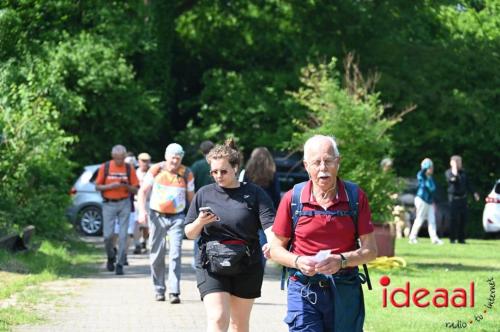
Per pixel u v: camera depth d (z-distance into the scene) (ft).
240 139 301.84
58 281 127.13
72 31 275.59
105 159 279.90
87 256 167.43
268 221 71.20
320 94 157.79
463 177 228.22
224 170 71.97
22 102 191.01
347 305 59.21
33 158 180.14
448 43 317.83
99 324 92.89
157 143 309.83
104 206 143.23
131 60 295.28
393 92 305.32
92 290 118.83
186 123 324.60
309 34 322.14
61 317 96.43
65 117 245.45
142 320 96.02
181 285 127.13
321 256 57.41
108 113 273.75
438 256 177.06
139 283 128.36
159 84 300.81
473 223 314.14
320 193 59.82
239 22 326.44
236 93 303.89
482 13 331.98
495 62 314.76
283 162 268.21
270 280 133.90
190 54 328.70
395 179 150.92
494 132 310.65
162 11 301.02
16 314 96.12
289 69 317.83
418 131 308.60
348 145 149.89
